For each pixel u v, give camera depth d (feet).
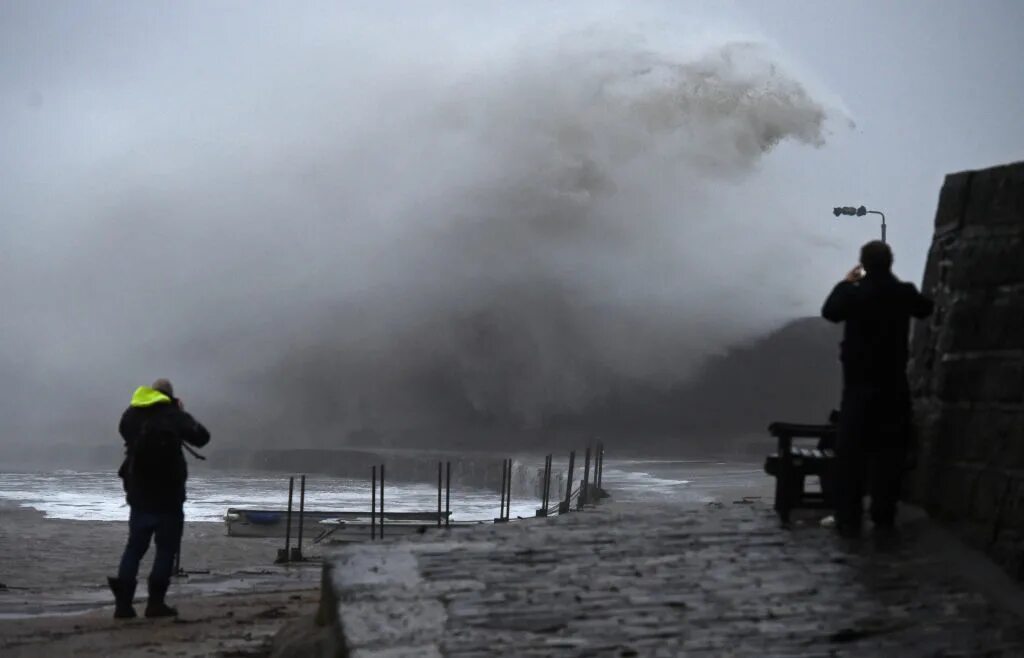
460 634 32.81
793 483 49.44
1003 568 39.63
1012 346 41.75
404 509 191.01
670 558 42.19
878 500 46.11
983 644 31.76
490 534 47.21
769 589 37.76
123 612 61.72
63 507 216.54
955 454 44.37
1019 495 39.99
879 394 45.50
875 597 36.65
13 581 93.76
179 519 62.69
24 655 48.49
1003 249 42.93
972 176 45.37
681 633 33.04
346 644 32.09
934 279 47.55
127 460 62.75
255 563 114.62
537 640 32.30
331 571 39.78
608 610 35.27
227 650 47.73
